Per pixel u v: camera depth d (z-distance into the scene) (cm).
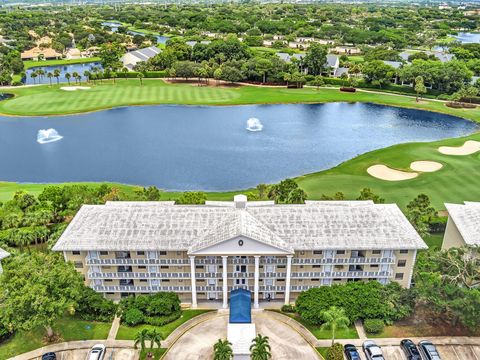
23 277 6100
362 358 6094
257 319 6838
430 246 8562
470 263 6694
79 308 6738
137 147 14338
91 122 16988
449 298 6375
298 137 15588
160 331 6575
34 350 6206
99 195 9881
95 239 6756
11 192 10988
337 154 14025
